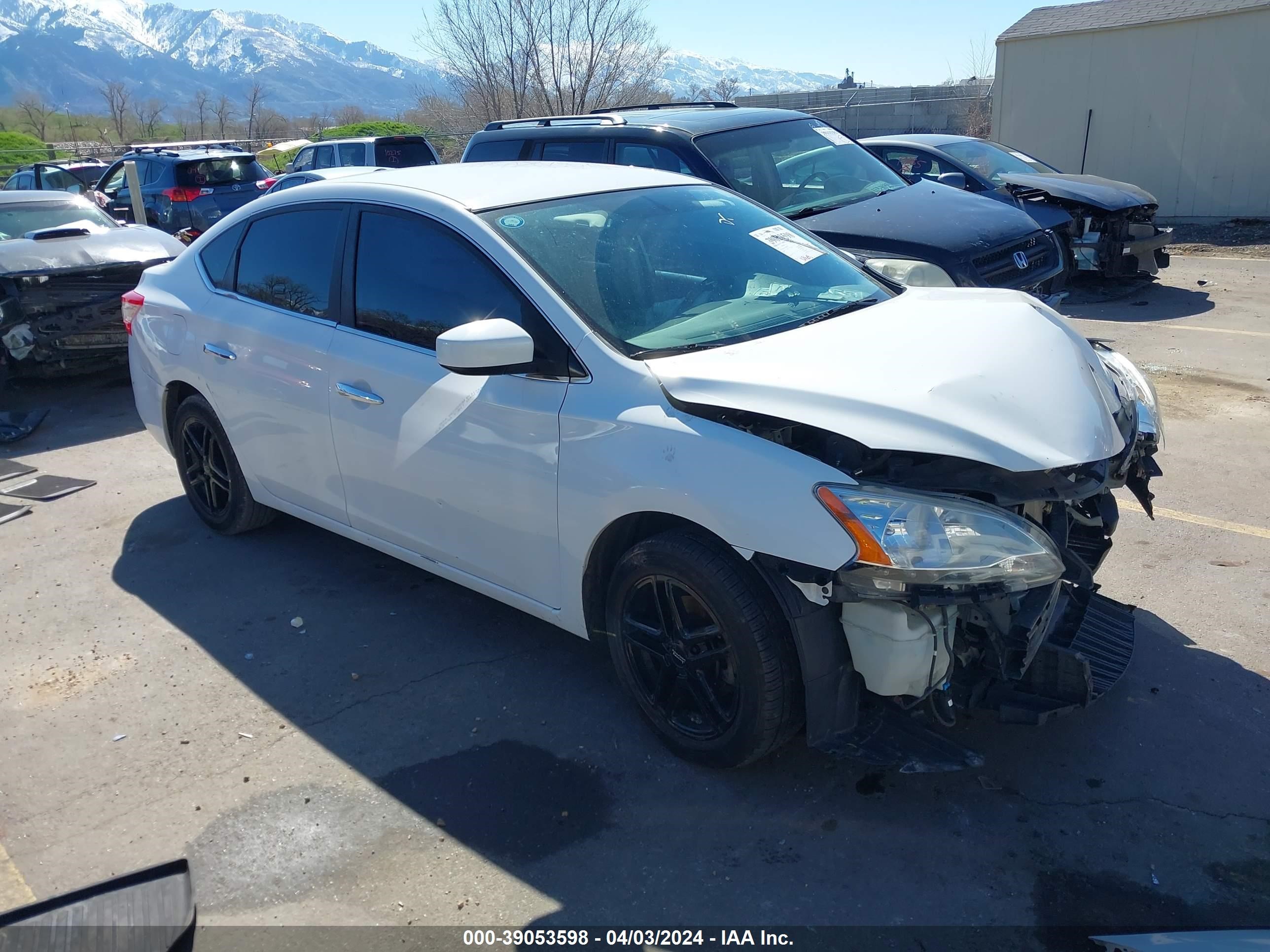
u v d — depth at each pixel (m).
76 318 7.60
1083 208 9.97
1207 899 2.66
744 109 8.09
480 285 3.52
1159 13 14.95
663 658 3.20
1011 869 2.78
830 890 2.73
